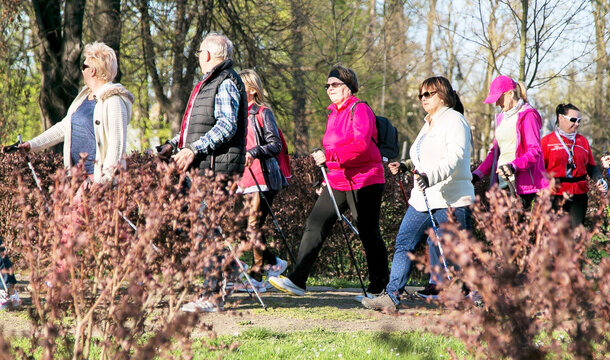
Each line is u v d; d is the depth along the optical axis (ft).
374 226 29.96
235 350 20.29
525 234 14.10
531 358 12.35
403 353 20.17
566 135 35.17
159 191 16.30
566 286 12.28
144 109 105.60
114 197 16.11
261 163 32.14
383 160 30.96
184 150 23.98
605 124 137.59
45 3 68.13
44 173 36.76
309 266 30.07
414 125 159.94
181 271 15.85
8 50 70.08
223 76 25.31
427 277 41.34
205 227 16.11
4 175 34.83
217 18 82.53
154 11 78.13
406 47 131.64
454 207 25.73
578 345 12.48
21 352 14.88
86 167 24.93
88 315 14.61
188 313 14.16
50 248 15.40
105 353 14.90
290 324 25.08
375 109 167.32
